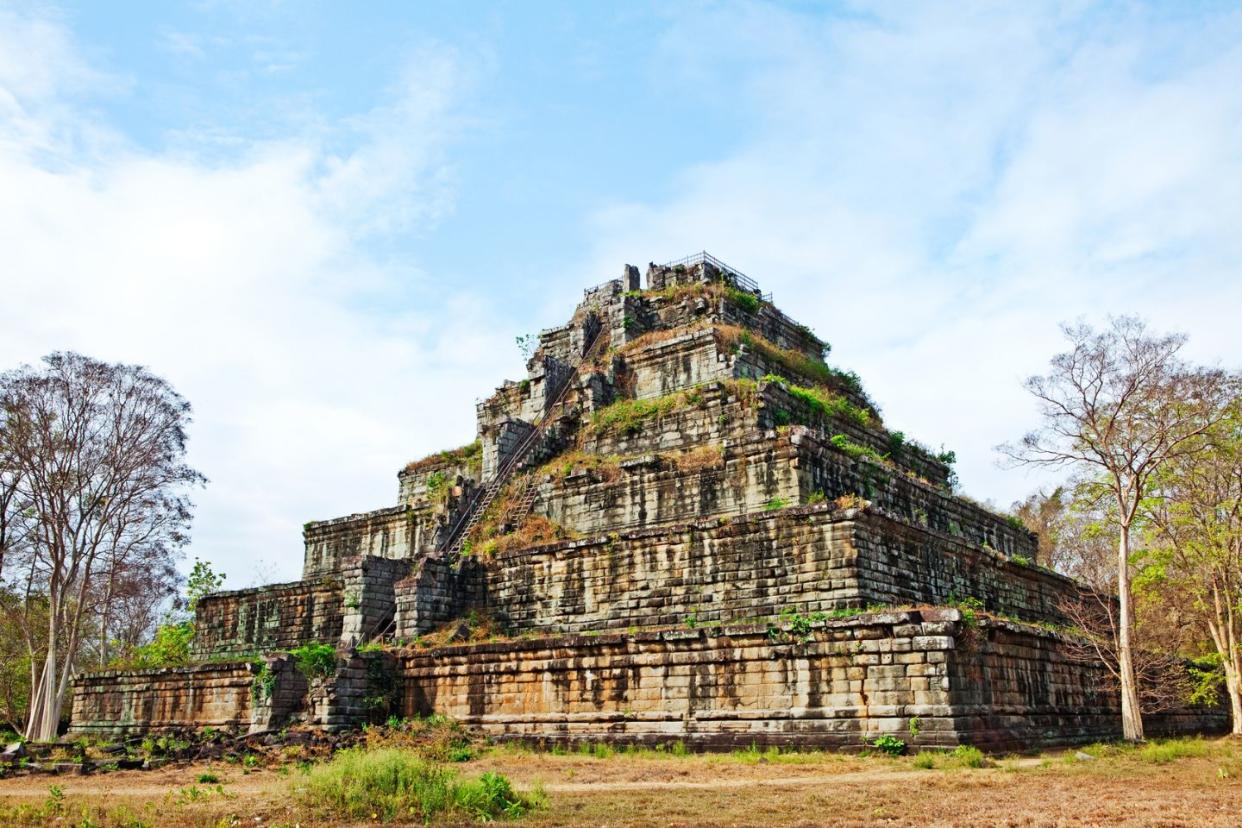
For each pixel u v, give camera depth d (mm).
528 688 32906
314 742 32031
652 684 30125
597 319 54312
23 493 45438
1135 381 33875
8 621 54406
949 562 35812
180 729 40500
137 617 66375
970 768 23062
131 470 46625
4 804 20844
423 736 31656
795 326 53844
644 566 35188
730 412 40469
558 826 16469
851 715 26391
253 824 17344
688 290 50438
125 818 17984
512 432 47250
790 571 31828
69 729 48031
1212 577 37062
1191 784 20266
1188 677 40375
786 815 17062
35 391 44906
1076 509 39781
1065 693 32438
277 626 48750
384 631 40812
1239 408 33969
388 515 53188
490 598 39469
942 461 52000
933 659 25391
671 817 17109
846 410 46344
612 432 44062
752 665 28375
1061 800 18031
